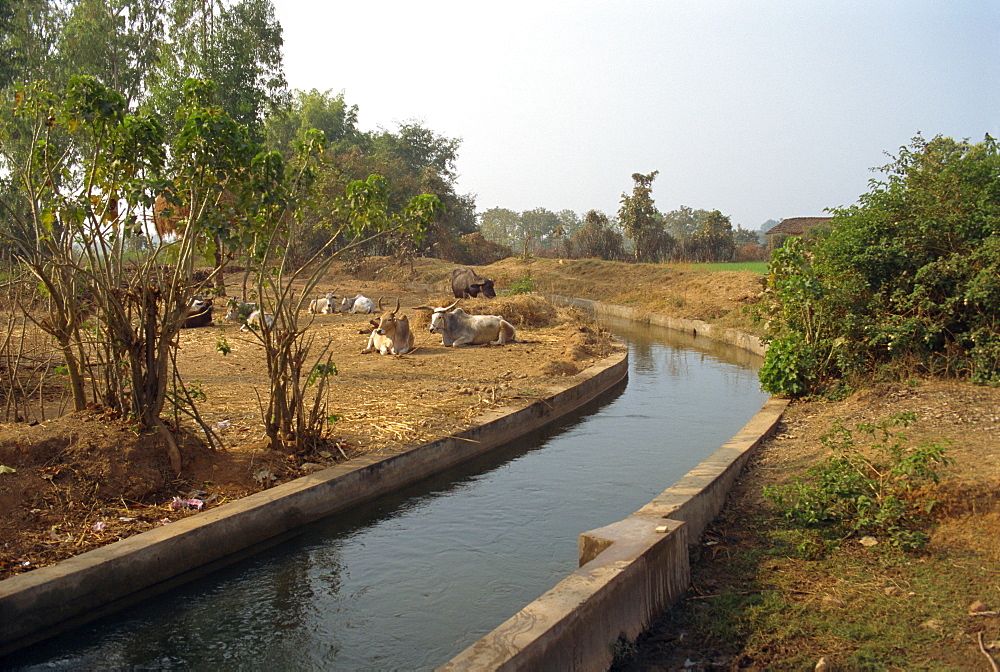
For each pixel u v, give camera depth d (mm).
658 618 5191
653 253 53844
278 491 7145
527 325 20562
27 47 24219
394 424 9547
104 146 7102
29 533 5930
